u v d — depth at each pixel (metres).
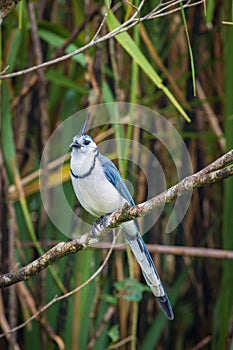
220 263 13.10
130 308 11.68
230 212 11.09
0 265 10.35
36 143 12.01
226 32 10.97
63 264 11.18
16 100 11.05
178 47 12.64
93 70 10.52
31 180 11.01
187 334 13.39
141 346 11.73
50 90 12.18
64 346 10.66
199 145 12.99
